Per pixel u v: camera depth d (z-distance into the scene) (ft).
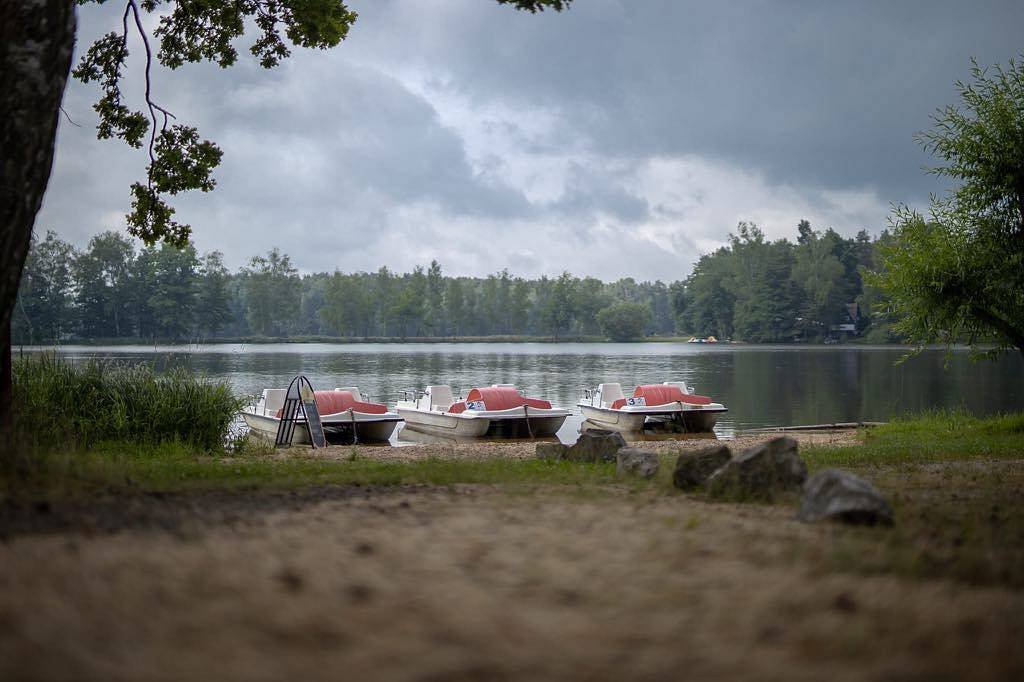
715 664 9.34
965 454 47.85
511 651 9.61
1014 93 64.69
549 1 41.42
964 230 66.90
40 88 27.25
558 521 19.66
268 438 86.17
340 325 580.30
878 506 20.06
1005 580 14.47
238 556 14.11
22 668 8.44
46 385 54.54
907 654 9.80
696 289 562.25
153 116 57.11
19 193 27.09
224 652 9.23
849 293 510.17
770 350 400.88
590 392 111.04
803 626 10.80
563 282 614.34
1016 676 9.08
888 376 187.62
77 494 22.15
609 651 9.70
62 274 427.33
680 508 23.07
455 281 633.61
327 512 20.90
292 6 57.67
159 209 59.21
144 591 11.52
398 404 104.22
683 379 176.45
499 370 208.74
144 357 241.96
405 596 11.88
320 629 10.18
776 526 19.49
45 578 11.94
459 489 28.43
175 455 49.42
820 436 76.13
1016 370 212.23
